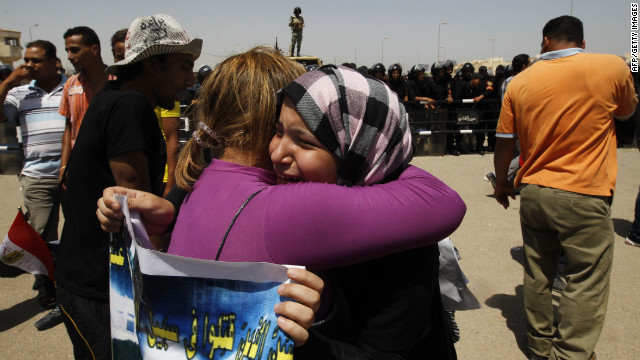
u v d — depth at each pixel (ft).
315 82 3.11
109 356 5.12
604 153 7.53
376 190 2.97
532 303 8.82
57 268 5.57
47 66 11.91
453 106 32.60
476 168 28.30
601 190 7.51
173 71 6.68
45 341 10.31
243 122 3.39
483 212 19.57
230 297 2.83
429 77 34.50
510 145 8.98
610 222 7.70
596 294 7.70
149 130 5.77
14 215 19.71
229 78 3.48
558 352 8.09
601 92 7.38
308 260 2.83
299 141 3.14
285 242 2.80
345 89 3.09
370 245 2.79
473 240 16.26
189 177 3.70
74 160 5.59
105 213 3.34
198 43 6.82
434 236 2.97
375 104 3.12
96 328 5.20
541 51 8.47
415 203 2.93
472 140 33.63
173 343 2.94
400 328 3.13
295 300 2.68
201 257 3.05
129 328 3.36
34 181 11.81
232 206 3.04
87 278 5.27
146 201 3.51
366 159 3.15
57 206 6.37
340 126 3.07
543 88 7.82
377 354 3.11
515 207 20.15
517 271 13.62
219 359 2.83
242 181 3.19
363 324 3.28
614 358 9.21
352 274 3.22
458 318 11.06
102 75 10.32
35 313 11.59
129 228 3.13
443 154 32.65
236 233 2.94
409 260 3.16
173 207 3.73
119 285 3.42
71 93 10.41
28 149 11.81
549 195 7.83
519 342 10.00
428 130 32.50
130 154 5.44
